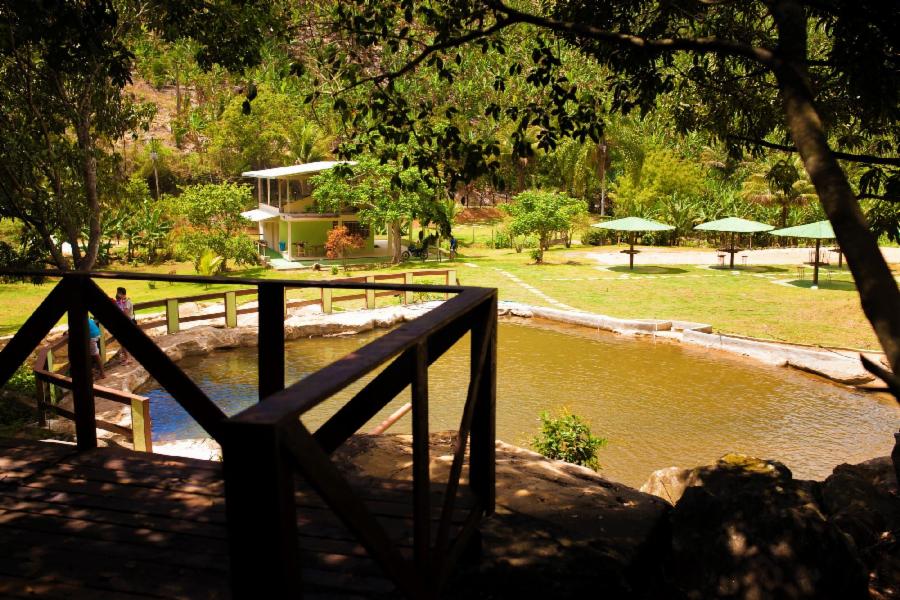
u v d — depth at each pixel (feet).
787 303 85.10
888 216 18.03
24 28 23.82
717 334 68.54
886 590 13.53
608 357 63.82
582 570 11.60
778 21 11.41
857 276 9.27
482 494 11.10
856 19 14.42
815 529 12.55
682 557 13.17
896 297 8.98
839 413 47.67
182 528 9.58
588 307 84.07
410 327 7.41
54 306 12.15
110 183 51.75
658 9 20.29
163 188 215.72
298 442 4.75
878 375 7.86
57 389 41.37
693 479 17.87
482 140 20.62
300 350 68.28
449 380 54.90
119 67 25.70
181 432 42.04
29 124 44.60
